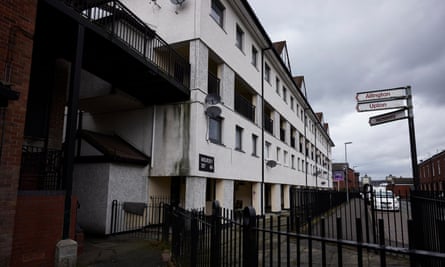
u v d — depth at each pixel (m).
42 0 5.86
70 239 5.94
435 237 4.50
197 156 10.70
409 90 6.02
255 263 2.60
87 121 13.41
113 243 8.40
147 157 11.44
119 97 11.02
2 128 4.91
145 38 9.66
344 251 6.64
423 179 54.31
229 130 13.30
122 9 9.02
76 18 6.56
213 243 3.59
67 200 5.96
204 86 11.56
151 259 6.59
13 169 5.02
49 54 8.41
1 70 4.96
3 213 4.82
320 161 41.16
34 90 8.26
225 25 13.63
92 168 10.09
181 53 12.68
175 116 11.29
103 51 8.16
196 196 10.58
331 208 12.21
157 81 9.96
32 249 5.30
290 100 24.95
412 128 5.95
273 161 17.53
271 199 19.41
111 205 9.71
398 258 5.91
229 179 13.03
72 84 6.37
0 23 5.01
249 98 17.39
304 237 2.09
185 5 11.84
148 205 11.15
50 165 6.77
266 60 19.09
